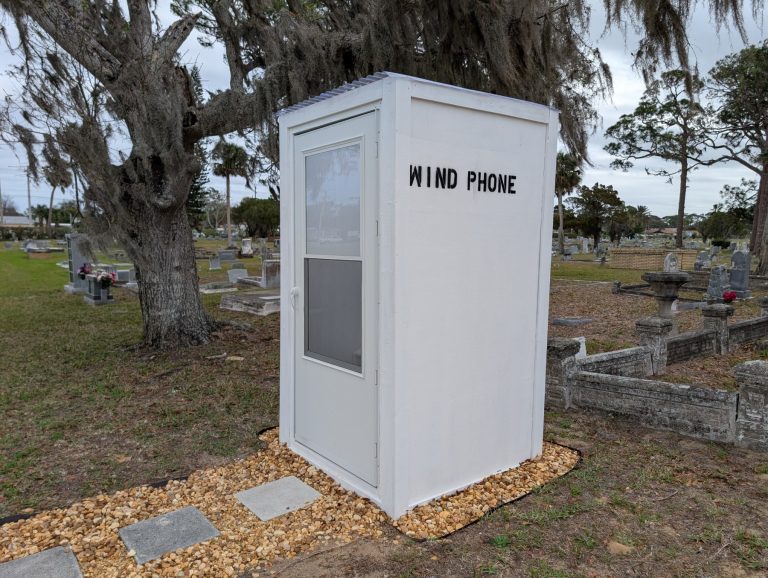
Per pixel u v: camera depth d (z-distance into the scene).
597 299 14.25
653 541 2.88
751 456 3.99
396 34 6.08
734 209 37.38
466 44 6.02
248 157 8.57
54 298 14.41
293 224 3.91
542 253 3.82
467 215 3.33
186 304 8.15
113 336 9.11
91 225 6.65
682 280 8.38
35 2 6.34
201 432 4.67
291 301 3.98
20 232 58.38
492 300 3.54
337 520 3.14
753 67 25.47
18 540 2.95
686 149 31.33
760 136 28.62
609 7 6.20
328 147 3.47
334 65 6.96
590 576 2.58
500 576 2.58
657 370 6.56
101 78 6.91
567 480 3.62
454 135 3.20
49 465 3.99
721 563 2.67
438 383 3.29
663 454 4.06
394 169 2.93
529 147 3.63
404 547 2.84
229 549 2.83
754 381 4.07
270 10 7.73
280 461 4.02
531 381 3.89
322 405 3.76
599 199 52.84
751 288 16.52
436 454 3.33
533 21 5.92
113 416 5.11
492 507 3.27
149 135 6.78
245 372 6.72
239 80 7.28
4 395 5.79
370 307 3.21
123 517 3.20
